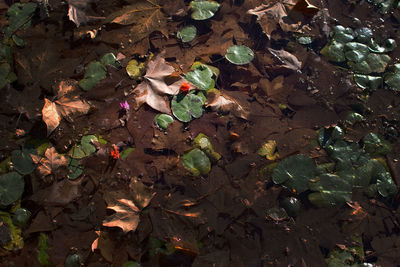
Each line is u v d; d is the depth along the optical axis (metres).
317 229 2.41
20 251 2.19
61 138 2.50
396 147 2.77
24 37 2.84
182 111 2.66
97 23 2.97
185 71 2.88
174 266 2.20
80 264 2.17
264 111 2.79
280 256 2.29
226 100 2.77
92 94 2.68
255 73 2.98
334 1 3.44
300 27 3.26
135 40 2.96
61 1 3.00
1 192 2.28
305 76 3.02
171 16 3.13
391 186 2.61
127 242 2.24
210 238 2.29
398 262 2.39
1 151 2.44
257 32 3.21
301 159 2.56
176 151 2.54
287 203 2.45
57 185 2.35
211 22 3.20
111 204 2.31
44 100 2.63
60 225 2.26
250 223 2.37
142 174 2.45
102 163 2.44
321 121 2.79
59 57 2.80
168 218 2.31
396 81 3.04
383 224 2.50
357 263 2.35
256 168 2.54
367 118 2.86
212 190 2.43
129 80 2.78
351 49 3.14
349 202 2.52
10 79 2.67
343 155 2.64
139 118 2.61
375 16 3.39
